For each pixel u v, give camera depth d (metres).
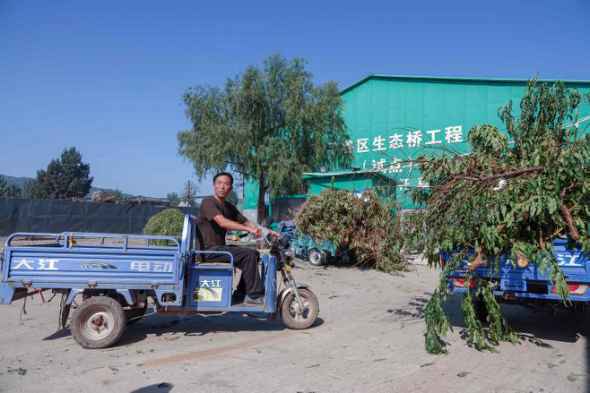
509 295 5.77
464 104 25.42
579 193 5.35
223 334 6.14
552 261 4.94
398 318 7.20
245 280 5.99
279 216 25.92
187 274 5.79
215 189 6.31
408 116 27.02
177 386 4.27
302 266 13.56
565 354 5.30
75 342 5.69
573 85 21.44
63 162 69.19
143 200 27.19
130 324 6.57
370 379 4.47
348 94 28.98
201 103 24.58
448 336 6.08
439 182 6.34
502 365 4.90
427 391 4.17
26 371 4.64
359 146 28.45
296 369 4.75
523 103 6.64
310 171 24.94
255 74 24.27
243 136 23.52
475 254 5.56
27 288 5.38
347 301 8.68
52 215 22.53
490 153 6.50
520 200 5.33
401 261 12.65
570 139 6.15
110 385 4.29
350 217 12.94
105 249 5.52
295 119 24.20
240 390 4.19
